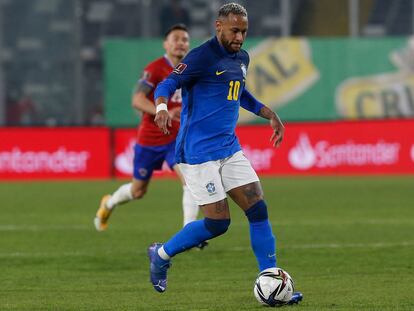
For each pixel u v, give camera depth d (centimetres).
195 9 10138
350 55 9394
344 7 9944
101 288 3023
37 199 6669
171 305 2666
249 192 2600
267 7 10031
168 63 4038
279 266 3478
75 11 10025
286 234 4478
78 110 9988
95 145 8619
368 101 9431
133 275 3319
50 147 8594
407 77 9400
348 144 8525
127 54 9212
